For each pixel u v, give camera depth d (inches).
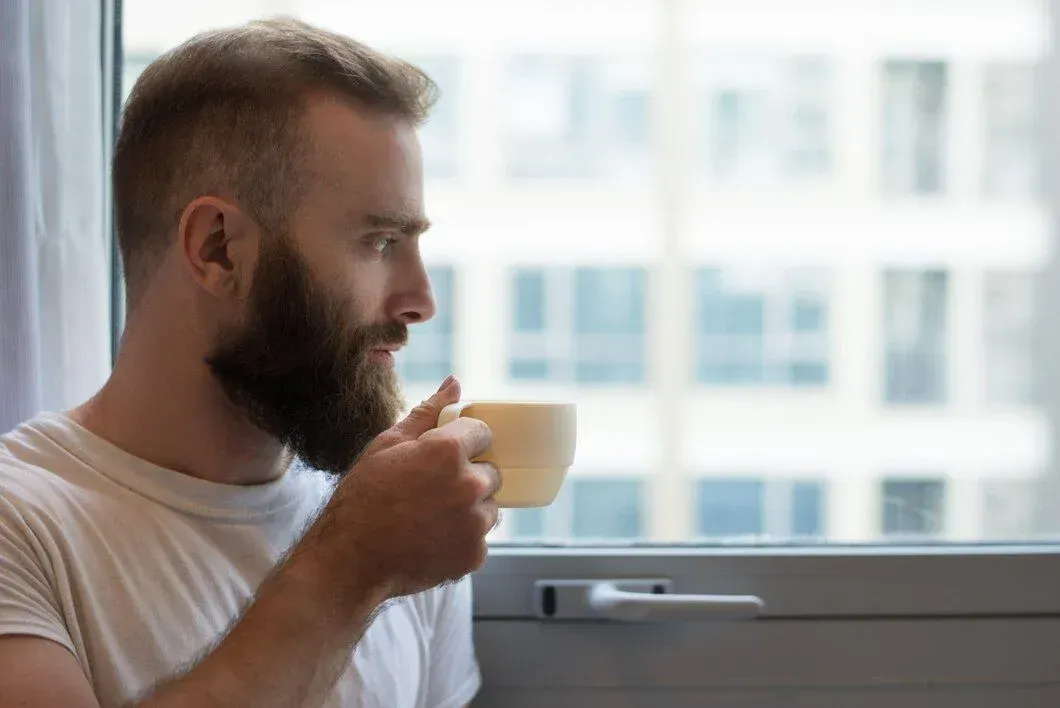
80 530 24.8
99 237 34.0
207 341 27.0
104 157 36.3
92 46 33.9
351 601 22.3
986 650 37.2
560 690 36.6
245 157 26.2
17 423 30.3
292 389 26.4
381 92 27.1
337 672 22.5
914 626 37.0
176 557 26.0
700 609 34.2
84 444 26.6
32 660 21.0
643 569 36.7
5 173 30.1
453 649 33.3
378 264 27.4
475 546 22.6
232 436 27.8
